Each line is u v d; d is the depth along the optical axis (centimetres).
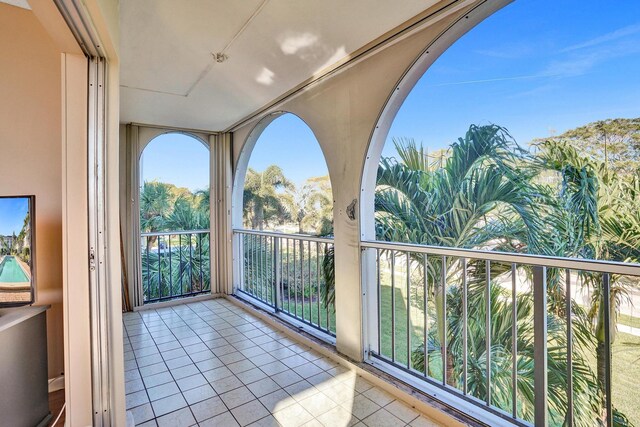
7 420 140
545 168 215
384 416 175
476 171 252
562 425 178
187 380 213
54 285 208
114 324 152
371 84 212
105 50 144
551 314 188
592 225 190
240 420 172
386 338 282
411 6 164
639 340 160
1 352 137
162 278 413
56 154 209
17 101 201
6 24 199
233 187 425
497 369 207
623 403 162
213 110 333
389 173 300
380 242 212
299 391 200
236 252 425
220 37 193
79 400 148
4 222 170
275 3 160
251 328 310
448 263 238
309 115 269
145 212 412
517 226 223
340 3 161
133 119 363
